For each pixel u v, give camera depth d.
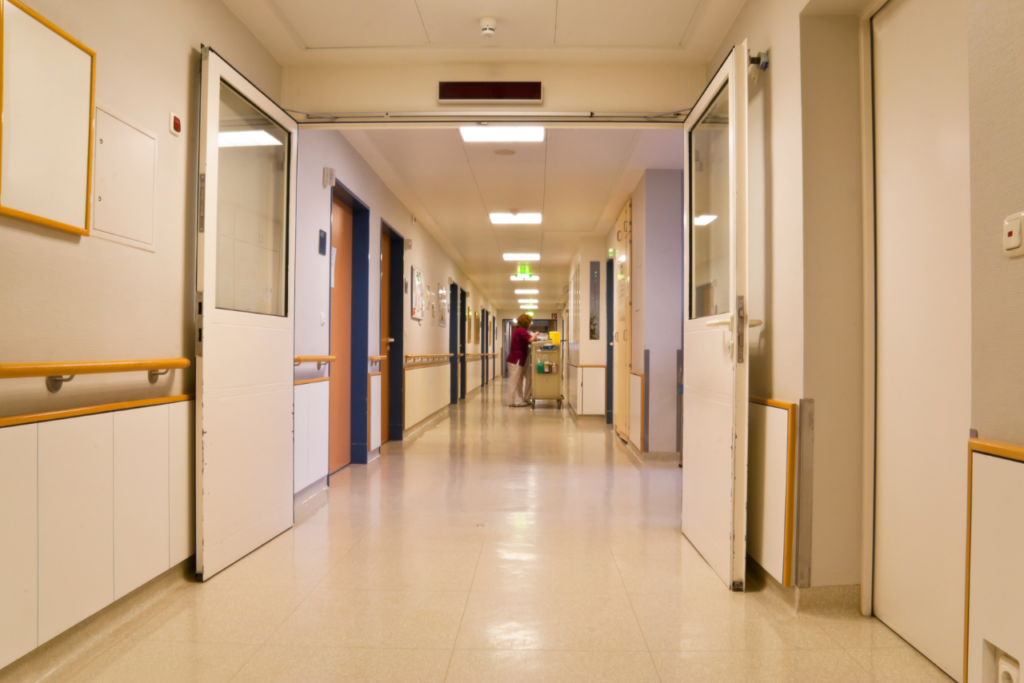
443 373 10.62
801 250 2.40
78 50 2.00
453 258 11.86
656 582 2.70
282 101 3.71
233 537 2.87
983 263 1.34
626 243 6.95
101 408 2.05
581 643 2.11
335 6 3.09
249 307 3.21
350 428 5.60
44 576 1.80
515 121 3.68
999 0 1.29
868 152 2.38
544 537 3.36
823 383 2.38
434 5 3.08
